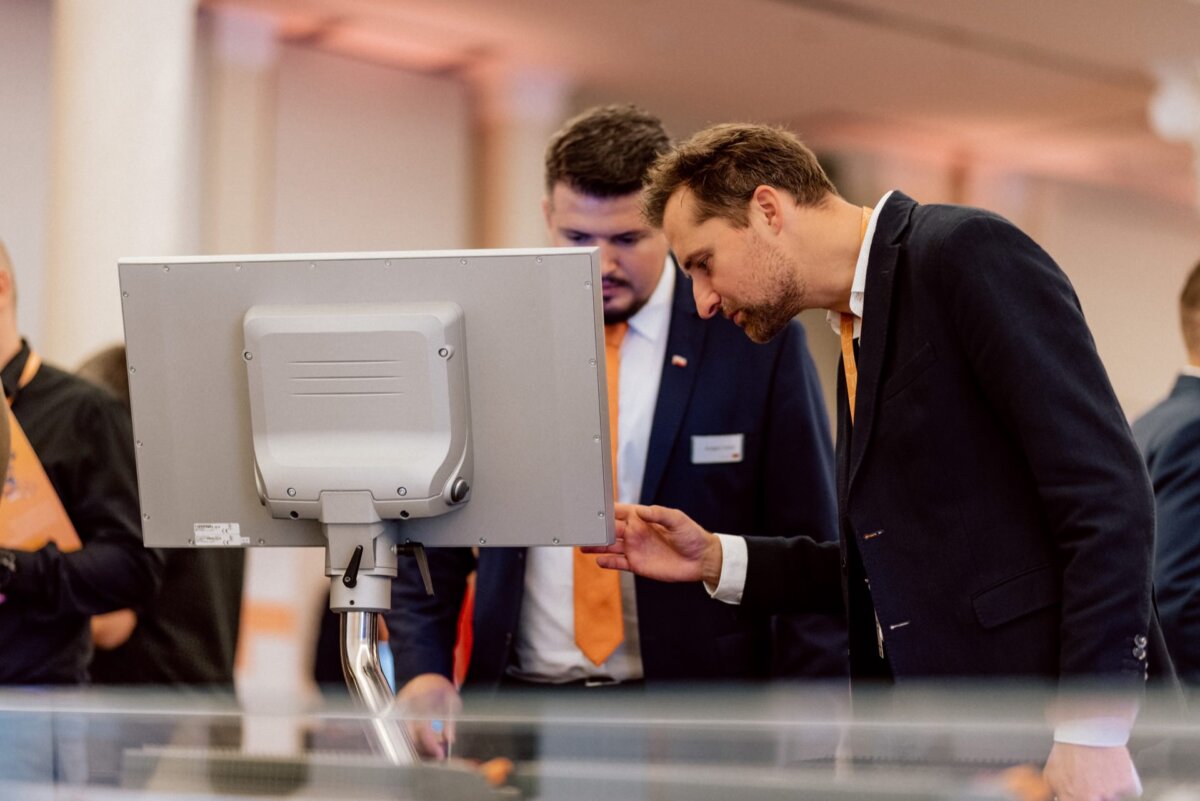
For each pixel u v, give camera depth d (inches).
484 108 303.3
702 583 83.7
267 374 61.3
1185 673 97.3
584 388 60.7
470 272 60.7
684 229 69.4
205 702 45.9
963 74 314.0
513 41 282.2
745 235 67.6
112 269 202.8
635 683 84.3
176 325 63.2
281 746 41.1
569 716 40.8
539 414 61.1
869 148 366.0
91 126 203.6
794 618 84.3
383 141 286.8
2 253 93.8
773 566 75.3
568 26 276.4
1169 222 417.1
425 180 293.4
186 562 108.4
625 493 85.1
